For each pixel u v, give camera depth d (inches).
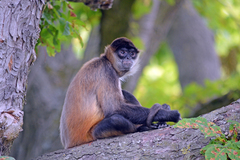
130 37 733.9
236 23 1042.1
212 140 311.4
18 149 678.5
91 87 445.7
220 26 1045.2
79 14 720.3
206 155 284.7
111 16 738.8
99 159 339.0
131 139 348.2
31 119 687.1
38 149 667.4
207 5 988.6
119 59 492.7
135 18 749.3
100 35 743.1
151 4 763.4
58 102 703.7
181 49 1148.5
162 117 414.0
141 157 329.1
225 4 1022.4
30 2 327.3
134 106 433.4
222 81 787.4
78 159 346.3
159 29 793.6
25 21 323.9
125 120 414.6
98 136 416.8
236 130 313.3
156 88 1143.6
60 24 430.6
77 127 439.5
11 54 313.1
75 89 450.0
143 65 770.2
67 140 447.8
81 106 441.4
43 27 430.6
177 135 335.9
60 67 733.9
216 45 1248.8
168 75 1363.2
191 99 776.3
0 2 311.1
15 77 317.1
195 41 1143.6
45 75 713.6
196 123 305.9
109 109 432.5
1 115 302.2
